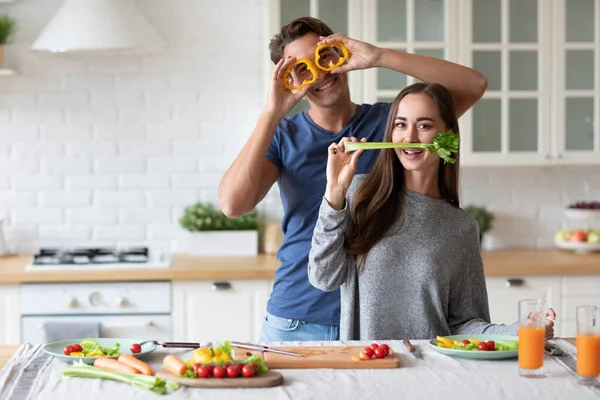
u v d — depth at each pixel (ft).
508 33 14.12
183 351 7.53
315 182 9.20
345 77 9.18
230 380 6.52
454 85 9.07
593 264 13.69
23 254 14.92
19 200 14.94
